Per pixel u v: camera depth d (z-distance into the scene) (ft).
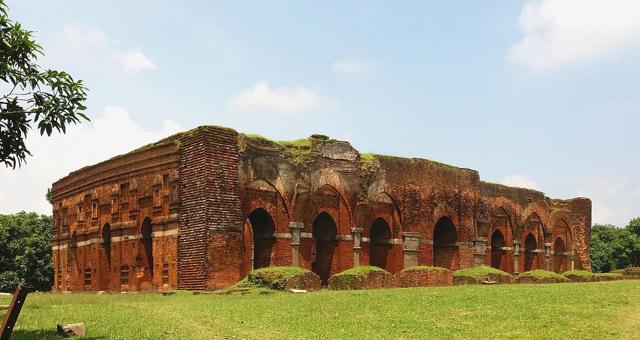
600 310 44.93
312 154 89.97
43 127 30.96
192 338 33.53
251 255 85.40
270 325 39.34
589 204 145.79
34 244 130.31
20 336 32.63
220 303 52.39
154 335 33.86
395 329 38.14
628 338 35.58
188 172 76.74
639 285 67.31
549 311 44.47
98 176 95.55
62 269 106.52
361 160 97.19
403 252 100.32
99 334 33.91
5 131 31.37
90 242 96.53
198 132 75.77
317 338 34.96
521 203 128.88
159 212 80.38
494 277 86.07
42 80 30.94
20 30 30.81
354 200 94.48
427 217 105.40
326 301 51.44
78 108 31.63
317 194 89.92
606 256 189.98
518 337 35.78
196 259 73.20
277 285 66.85
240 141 79.30
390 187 100.48
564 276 102.27
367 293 58.70
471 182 115.55
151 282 83.71
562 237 138.92
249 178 80.53
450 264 110.42
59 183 110.01
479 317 42.50
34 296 64.23
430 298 53.16
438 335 36.29
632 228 192.75
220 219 74.02
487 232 117.70
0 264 128.57
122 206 89.04
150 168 83.41
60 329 33.76
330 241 92.48
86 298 59.67
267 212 82.64
